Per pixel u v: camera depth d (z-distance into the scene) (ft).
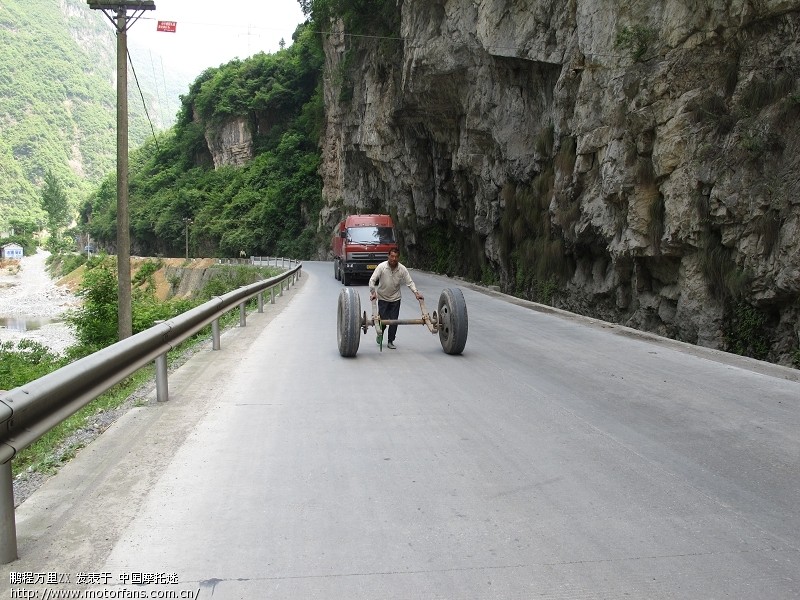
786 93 40.60
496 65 81.25
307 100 312.71
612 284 59.36
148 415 22.34
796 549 12.52
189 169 375.66
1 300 258.98
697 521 13.75
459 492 15.31
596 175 57.98
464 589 11.13
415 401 24.02
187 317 27.07
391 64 115.85
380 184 166.50
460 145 99.55
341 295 33.76
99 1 53.93
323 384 27.07
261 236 273.54
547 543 12.76
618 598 10.83
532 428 20.44
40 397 13.30
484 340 39.27
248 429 20.54
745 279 40.14
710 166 43.27
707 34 46.11
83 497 15.17
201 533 13.29
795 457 17.71
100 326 70.69
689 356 33.55
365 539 12.98
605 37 56.29
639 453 18.06
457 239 124.47
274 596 10.95
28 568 11.93
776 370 29.55
